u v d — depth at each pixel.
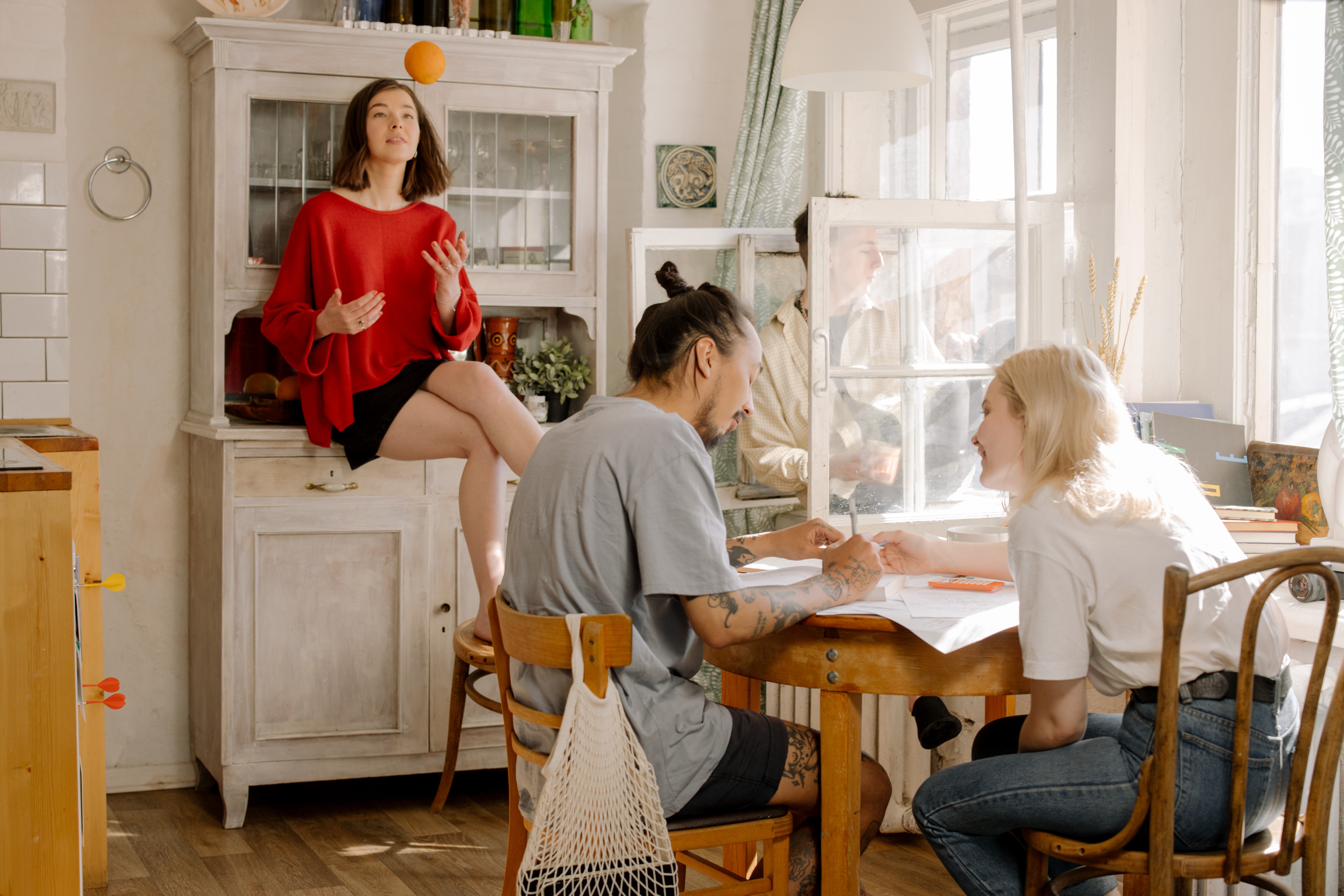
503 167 3.35
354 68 3.18
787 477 3.20
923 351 3.04
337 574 3.17
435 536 3.24
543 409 3.48
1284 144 2.85
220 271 3.13
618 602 1.72
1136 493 1.74
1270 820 1.73
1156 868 1.61
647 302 3.57
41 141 3.18
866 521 2.99
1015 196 3.00
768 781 1.82
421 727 3.26
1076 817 1.71
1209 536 1.75
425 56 3.10
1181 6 3.03
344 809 3.28
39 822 1.61
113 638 3.42
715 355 1.87
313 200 3.07
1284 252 2.87
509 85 3.31
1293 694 1.78
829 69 2.74
